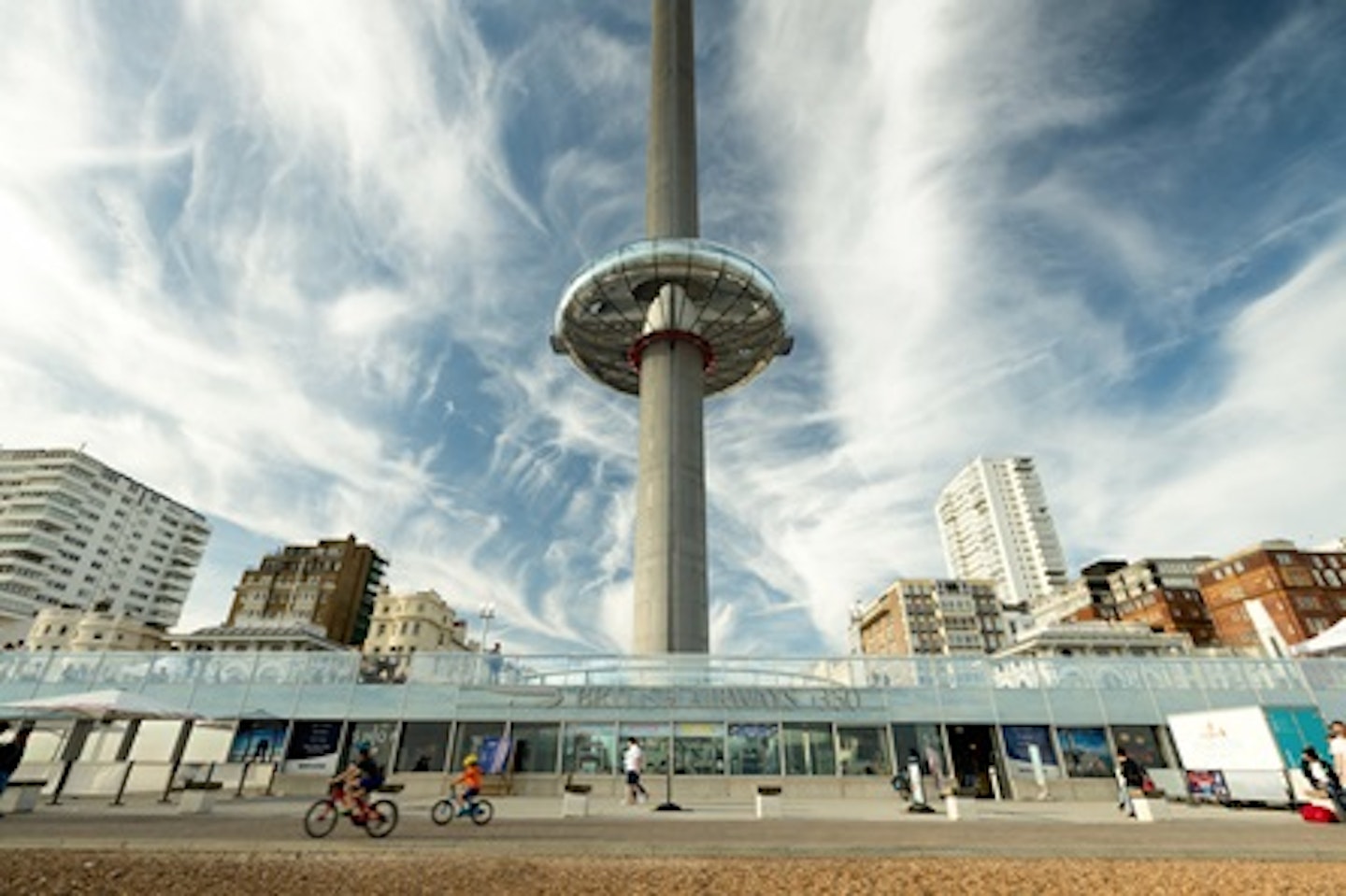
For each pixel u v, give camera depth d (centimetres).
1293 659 2617
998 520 18262
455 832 1202
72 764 2012
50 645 7900
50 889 755
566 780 2330
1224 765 2028
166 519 13638
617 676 2547
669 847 1005
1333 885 823
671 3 6009
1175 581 8831
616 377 5788
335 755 2422
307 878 824
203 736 2475
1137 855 1003
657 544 3919
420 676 2547
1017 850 1005
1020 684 2552
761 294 4941
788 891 782
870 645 10925
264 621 6034
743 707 2464
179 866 879
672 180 5284
